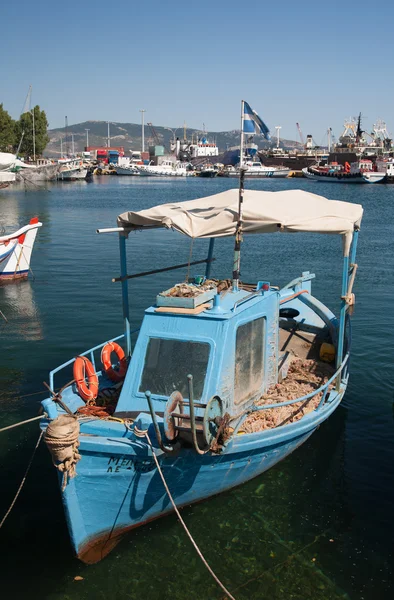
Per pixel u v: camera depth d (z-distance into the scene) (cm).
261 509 913
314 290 2328
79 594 753
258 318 977
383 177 11119
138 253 3278
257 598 743
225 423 788
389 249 3391
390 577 776
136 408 859
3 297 2241
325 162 15312
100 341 1694
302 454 1073
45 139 13250
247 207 1015
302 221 977
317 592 752
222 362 850
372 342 1634
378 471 1019
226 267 2841
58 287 2398
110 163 18500
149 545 835
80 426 806
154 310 900
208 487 882
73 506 753
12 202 6862
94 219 5031
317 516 899
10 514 906
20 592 756
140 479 782
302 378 1127
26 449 1086
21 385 1376
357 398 1286
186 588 762
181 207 1071
